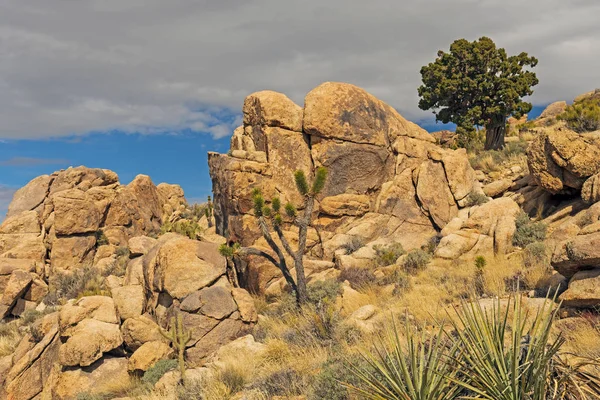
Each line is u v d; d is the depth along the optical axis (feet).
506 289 39.63
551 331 26.40
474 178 77.05
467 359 15.62
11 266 91.35
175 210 146.20
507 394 14.46
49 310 78.02
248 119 76.33
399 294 46.80
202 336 47.39
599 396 14.14
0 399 50.31
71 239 100.89
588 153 54.80
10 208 112.68
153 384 40.75
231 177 68.18
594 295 28.14
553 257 31.89
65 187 113.50
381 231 70.18
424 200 72.08
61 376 47.32
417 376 15.81
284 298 55.67
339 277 59.36
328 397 23.81
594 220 43.80
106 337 48.39
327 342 36.27
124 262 95.91
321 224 69.51
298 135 72.43
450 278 47.75
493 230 57.00
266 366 34.19
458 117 100.07
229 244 68.74
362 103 73.97
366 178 72.28
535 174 59.41
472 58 98.37
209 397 31.09
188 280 51.49
